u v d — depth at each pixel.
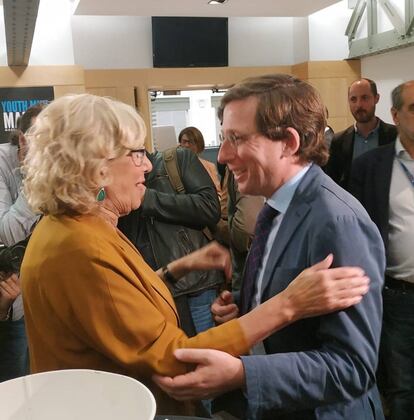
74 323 0.94
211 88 6.43
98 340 0.92
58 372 0.77
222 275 2.04
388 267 2.21
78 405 0.76
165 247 2.01
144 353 0.92
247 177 1.07
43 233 0.98
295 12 5.75
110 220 1.04
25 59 4.88
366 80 3.39
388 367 2.29
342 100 6.35
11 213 1.78
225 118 1.06
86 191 0.96
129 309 0.92
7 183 2.03
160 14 5.56
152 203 1.98
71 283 0.91
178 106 9.48
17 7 2.64
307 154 1.06
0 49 5.26
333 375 0.92
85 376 0.76
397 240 2.16
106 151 0.96
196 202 2.04
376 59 6.02
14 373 2.00
